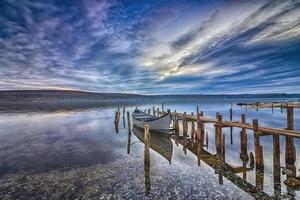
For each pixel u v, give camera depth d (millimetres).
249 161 12922
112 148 16547
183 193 8586
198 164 12297
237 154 14672
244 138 13336
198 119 17594
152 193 8578
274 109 60375
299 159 12945
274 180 9938
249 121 32062
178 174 10648
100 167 11758
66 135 22641
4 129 26719
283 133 10156
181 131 25031
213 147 16797
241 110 57094
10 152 15383
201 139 17609
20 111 57875
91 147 16938
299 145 16688
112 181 9781
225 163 12523
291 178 9797
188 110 56656
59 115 46219
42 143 18562
